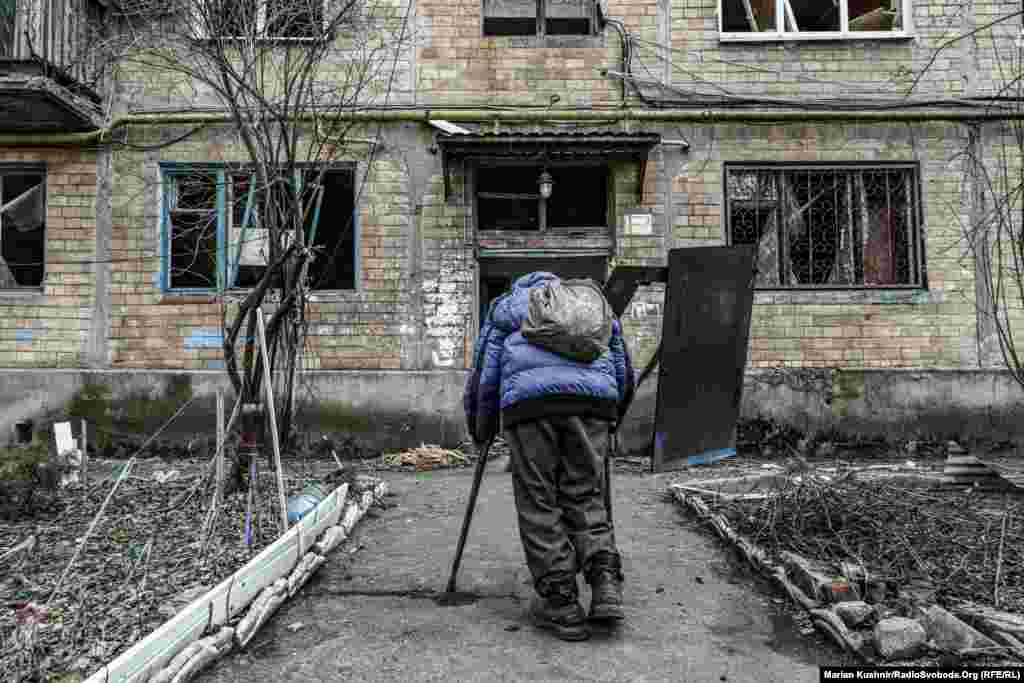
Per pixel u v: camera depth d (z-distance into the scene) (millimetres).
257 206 7383
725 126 9562
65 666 2939
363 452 9117
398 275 9398
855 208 9617
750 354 9367
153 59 9102
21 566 4227
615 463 8609
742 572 4312
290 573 4141
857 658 3139
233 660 3176
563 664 3125
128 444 9109
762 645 3330
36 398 9141
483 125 9508
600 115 9492
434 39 9570
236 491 5699
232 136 9352
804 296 9398
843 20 9688
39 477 5578
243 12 5785
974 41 9500
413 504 6180
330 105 7438
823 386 9242
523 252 9633
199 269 9547
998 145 9422
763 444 9188
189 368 9266
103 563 4270
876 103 9500
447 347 9344
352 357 9328
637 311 9383
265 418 6117
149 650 2830
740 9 9992
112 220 9414
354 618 3639
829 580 3625
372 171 9438
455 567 3920
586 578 3461
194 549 4465
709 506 5543
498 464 8461
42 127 9297
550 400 3496
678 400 5273
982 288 9281
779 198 9633
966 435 9156
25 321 9305
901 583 3727
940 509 5234
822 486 5168
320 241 9570
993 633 3217
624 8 9617
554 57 9594
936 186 9453
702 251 5047
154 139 9422
